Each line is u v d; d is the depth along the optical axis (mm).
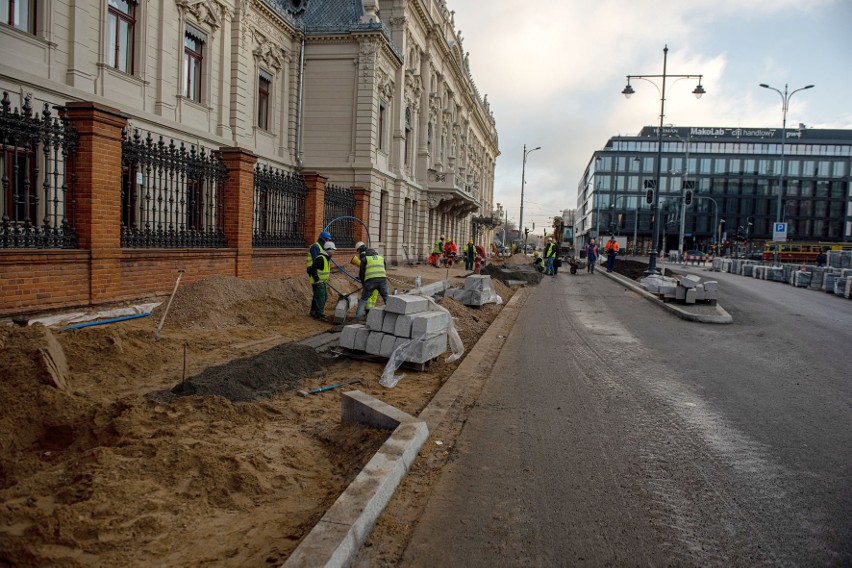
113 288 9320
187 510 3701
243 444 4812
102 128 8961
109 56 16156
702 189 92812
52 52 14141
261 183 14094
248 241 13125
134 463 4059
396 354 7785
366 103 26500
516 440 5477
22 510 3469
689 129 99188
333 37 26359
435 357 8648
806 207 90688
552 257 32281
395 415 5320
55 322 8016
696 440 5598
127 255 9570
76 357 6477
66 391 5285
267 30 24109
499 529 3789
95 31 15336
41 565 3033
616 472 4773
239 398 6012
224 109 21234
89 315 8664
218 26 20688
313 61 26891
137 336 7945
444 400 6598
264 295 11797
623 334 11992
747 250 67250
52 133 8430
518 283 23859
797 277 26203
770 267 31281
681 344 10898
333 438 5227
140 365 6898
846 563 3484
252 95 23219
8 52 13023
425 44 35969
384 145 29531
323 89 26906
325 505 3971
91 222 8852
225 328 9938
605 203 96062
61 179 12945
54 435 4793
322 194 17109
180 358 7551
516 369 8500
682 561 3467
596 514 4027
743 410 6648
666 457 5133
